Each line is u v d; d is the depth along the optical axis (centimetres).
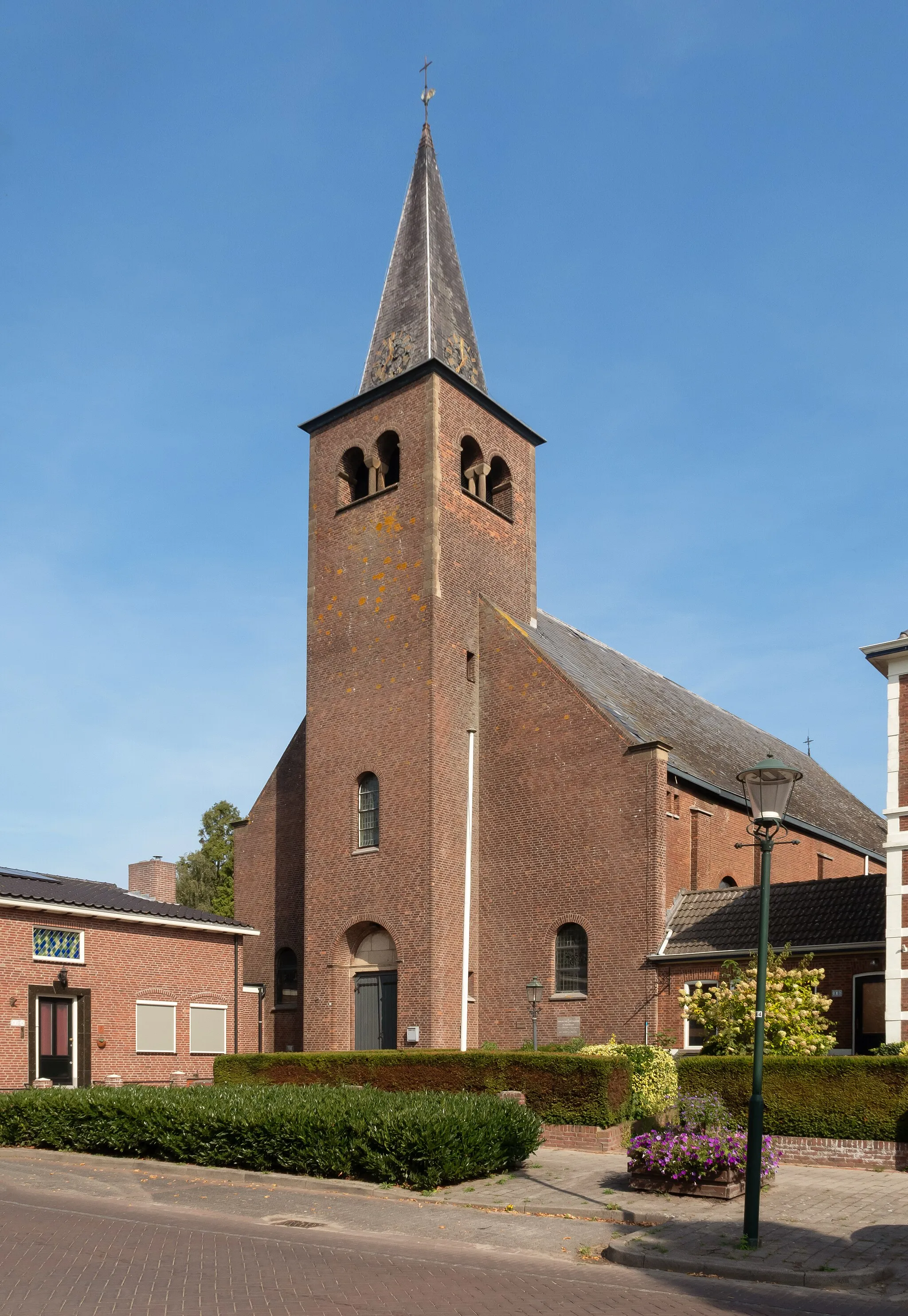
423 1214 1639
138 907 3419
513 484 3772
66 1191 1781
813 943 2758
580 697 3244
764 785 1602
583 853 3139
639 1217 1584
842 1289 1270
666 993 2919
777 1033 2347
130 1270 1229
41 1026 3036
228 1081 2728
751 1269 1322
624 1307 1150
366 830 3388
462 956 3225
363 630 3506
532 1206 1689
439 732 3294
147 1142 2058
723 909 3034
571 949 3136
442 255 3862
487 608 3512
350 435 3700
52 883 3491
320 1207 1678
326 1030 3300
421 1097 2014
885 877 2842
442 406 3522
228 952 3588
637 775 3089
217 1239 1408
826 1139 1988
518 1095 2162
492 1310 1111
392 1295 1153
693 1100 1833
